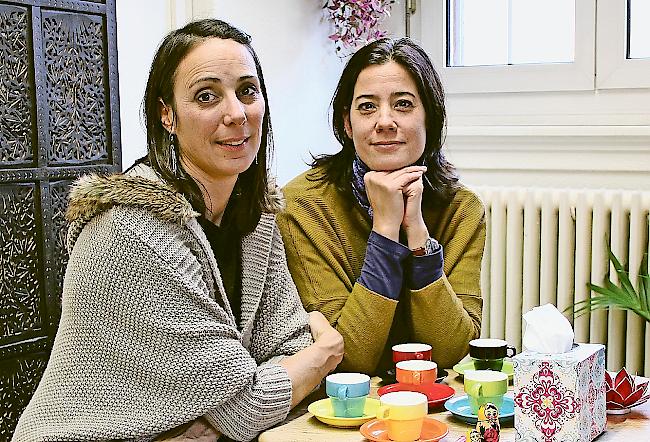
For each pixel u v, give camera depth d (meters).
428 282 1.75
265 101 1.63
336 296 1.78
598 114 2.82
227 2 2.59
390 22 3.19
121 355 1.38
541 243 2.76
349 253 1.86
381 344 1.72
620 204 2.62
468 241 1.90
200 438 1.42
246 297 1.63
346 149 1.88
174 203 1.43
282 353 1.64
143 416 1.37
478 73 3.02
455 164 3.03
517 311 2.82
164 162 1.53
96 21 2.24
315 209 1.84
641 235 2.61
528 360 1.30
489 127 2.94
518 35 3.00
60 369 1.41
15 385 2.09
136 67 2.43
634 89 2.77
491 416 1.29
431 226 1.93
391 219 1.73
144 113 1.58
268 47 2.78
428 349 1.63
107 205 1.42
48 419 1.39
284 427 1.41
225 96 1.48
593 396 1.31
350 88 1.82
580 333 2.71
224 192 1.59
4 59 2.01
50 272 2.14
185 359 1.38
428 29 3.12
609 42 2.78
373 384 1.65
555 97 2.90
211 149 1.49
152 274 1.39
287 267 1.75
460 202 1.93
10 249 2.05
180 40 1.50
